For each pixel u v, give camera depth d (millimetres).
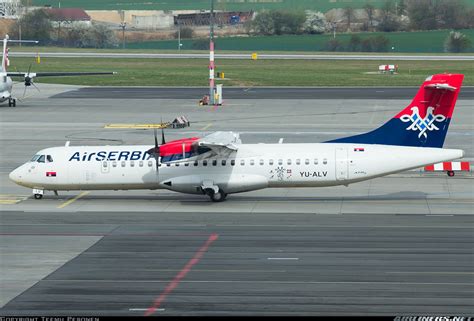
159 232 123188
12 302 90500
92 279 99000
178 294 92812
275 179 142125
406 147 140750
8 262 106938
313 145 143625
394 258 106688
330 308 87438
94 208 142500
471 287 94250
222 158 143750
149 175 145375
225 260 106688
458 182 163875
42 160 148875
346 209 139250
